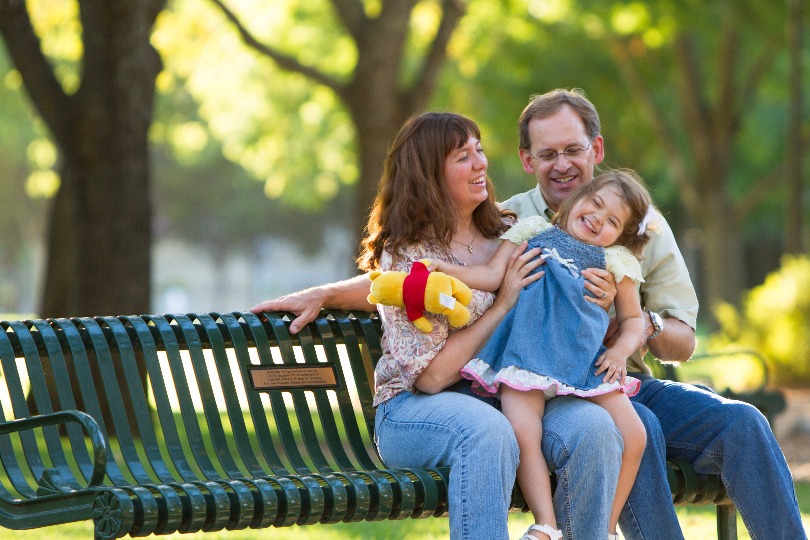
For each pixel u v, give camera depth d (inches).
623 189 227.1
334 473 211.0
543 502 206.7
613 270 225.0
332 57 966.4
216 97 1147.9
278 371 235.8
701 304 1924.2
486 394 225.5
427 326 215.5
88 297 503.8
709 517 364.8
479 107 1123.3
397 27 666.8
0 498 201.6
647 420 224.2
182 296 3902.6
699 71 1159.6
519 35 994.7
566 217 230.7
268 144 1243.8
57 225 561.3
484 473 200.7
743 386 725.9
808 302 748.0
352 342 245.3
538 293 221.9
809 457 518.9
